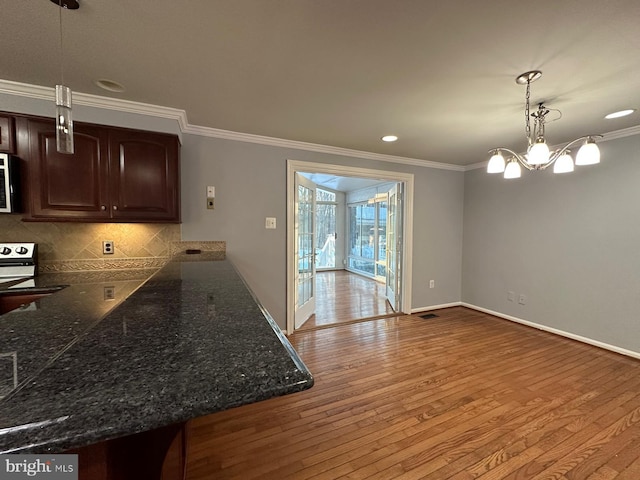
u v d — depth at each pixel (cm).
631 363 267
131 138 223
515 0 120
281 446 167
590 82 187
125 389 52
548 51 155
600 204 300
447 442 170
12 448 40
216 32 141
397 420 189
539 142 183
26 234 220
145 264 259
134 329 81
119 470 68
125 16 130
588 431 178
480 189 425
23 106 198
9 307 179
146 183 228
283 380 57
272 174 318
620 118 249
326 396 216
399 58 163
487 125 267
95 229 240
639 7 122
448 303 449
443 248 440
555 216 338
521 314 374
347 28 138
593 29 137
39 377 55
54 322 98
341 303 480
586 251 311
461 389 225
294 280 338
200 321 88
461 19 131
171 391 52
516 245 380
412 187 409
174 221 238
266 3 122
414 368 258
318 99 215
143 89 201
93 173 212
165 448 78
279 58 163
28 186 196
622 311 285
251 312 97
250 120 259
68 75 183
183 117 249
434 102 219
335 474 149
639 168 272
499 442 170
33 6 123
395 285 435
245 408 202
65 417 45
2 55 161
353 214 827
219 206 293
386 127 275
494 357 279
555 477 146
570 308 325
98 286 184
